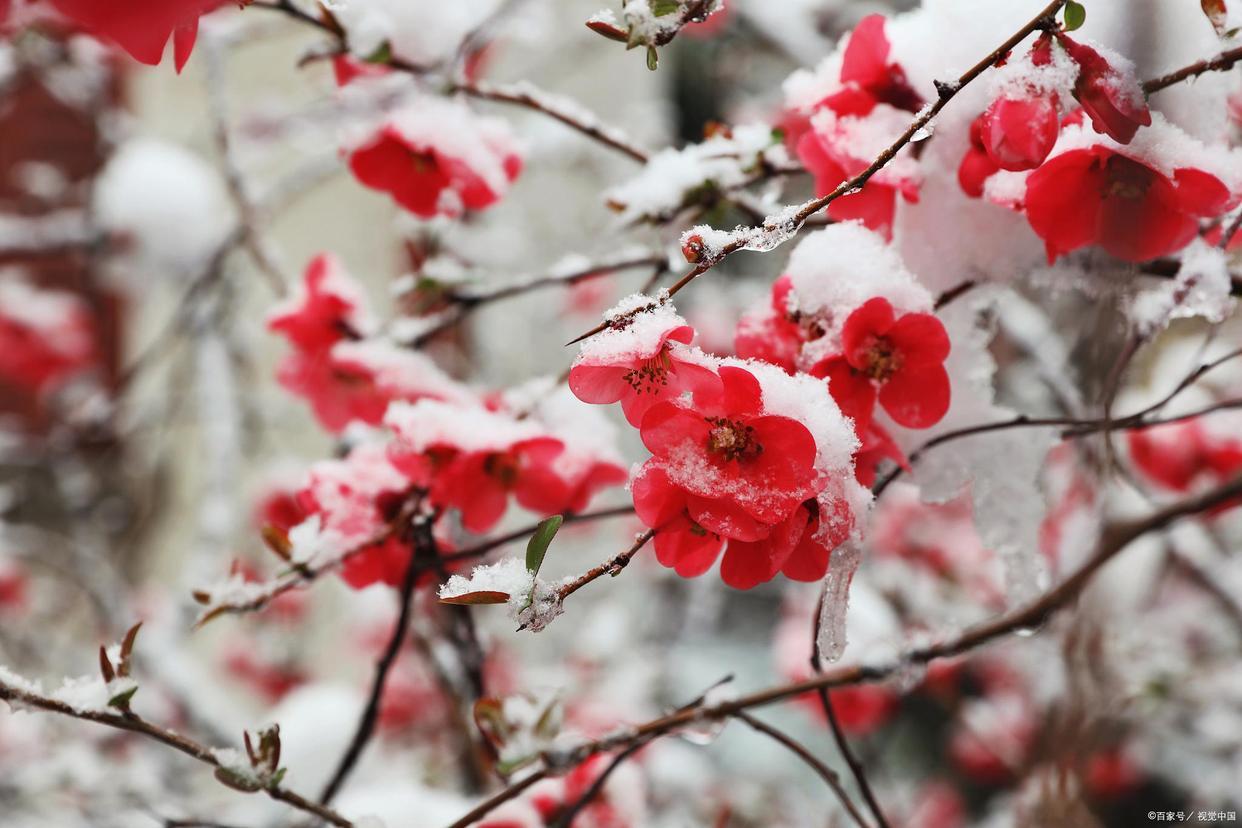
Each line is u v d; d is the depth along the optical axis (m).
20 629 1.47
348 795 0.92
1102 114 0.57
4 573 1.49
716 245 0.56
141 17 0.46
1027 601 0.65
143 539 1.70
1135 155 0.58
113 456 1.70
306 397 0.78
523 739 0.64
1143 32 0.60
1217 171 0.58
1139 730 1.21
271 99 1.45
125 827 0.97
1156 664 1.00
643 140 1.55
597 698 1.32
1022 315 0.89
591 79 1.79
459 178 0.71
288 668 1.55
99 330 1.80
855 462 0.62
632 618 1.62
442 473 0.68
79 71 1.46
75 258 1.66
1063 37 0.57
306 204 1.78
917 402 0.59
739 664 1.72
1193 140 0.59
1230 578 1.11
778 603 1.86
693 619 1.52
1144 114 0.57
